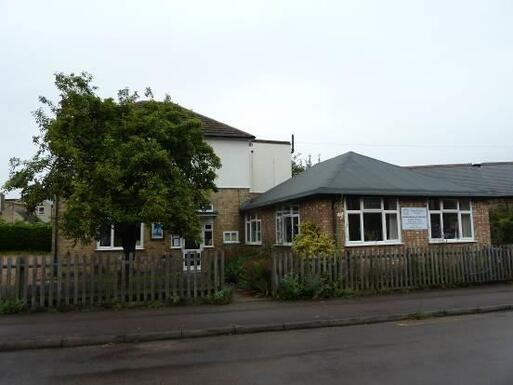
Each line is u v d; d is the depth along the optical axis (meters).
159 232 23.28
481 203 19.03
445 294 13.59
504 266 16.02
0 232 36.31
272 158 29.88
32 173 13.82
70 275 12.12
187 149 15.10
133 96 15.10
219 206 26.44
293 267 13.61
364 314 10.72
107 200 12.91
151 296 12.54
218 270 13.27
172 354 7.77
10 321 10.37
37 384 6.12
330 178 17.80
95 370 6.81
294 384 5.84
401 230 17.45
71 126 13.66
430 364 6.59
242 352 7.77
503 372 6.10
